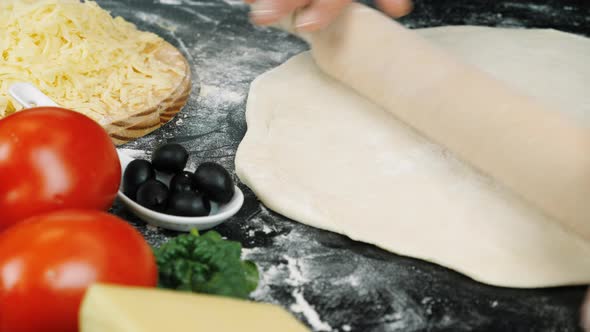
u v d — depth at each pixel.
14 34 0.75
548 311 0.58
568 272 0.60
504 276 0.59
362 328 0.57
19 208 0.57
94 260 0.51
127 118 0.70
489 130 0.64
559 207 0.61
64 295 0.50
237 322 0.49
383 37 0.71
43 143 0.57
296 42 0.85
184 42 0.85
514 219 0.63
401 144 0.69
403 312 0.58
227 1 0.93
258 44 0.84
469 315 0.58
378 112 0.72
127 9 0.91
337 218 0.63
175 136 0.72
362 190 0.65
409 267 0.60
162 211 0.62
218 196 0.62
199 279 0.54
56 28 0.75
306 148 0.68
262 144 0.69
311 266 0.60
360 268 0.60
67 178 0.57
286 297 0.59
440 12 0.91
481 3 0.93
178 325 0.48
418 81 0.68
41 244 0.51
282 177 0.66
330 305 0.58
